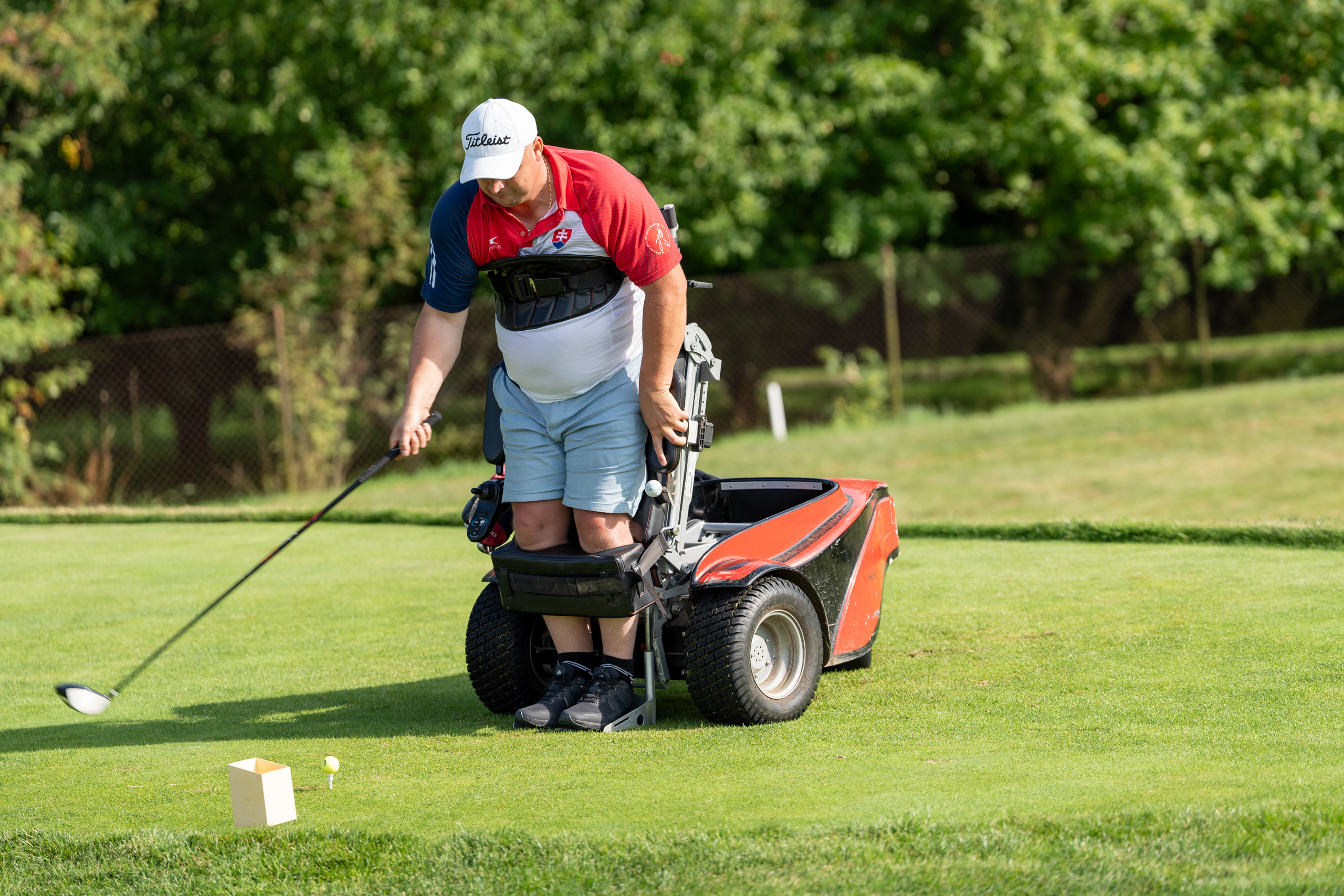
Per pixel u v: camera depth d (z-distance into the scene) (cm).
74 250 5412
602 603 1473
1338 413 5303
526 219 1457
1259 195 6450
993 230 6844
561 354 1473
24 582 2628
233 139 5591
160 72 5412
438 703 1667
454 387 5700
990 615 1958
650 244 1438
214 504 4581
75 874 1118
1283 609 1884
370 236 5344
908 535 2784
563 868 1051
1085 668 1633
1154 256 6225
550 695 1542
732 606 1477
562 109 5688
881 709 1517
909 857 1024
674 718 1561
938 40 6475
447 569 2617
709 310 6203
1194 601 1969
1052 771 1230
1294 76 6544
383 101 5469
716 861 1041
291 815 1204
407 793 1273
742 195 5647
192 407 5712
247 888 1070
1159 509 3972
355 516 3394
